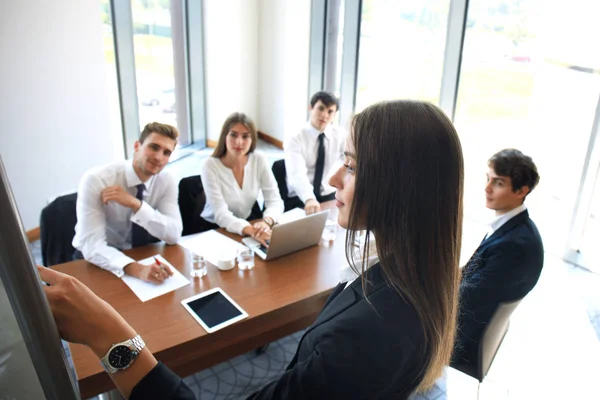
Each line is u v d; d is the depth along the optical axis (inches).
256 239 89.7
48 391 17.5
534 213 146.0
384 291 28.4
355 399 27.3
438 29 154.8
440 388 89.8
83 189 80.2
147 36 203.5
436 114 27.3
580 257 136.6
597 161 126.6
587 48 123.2
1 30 127.5
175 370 62.1
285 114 240.5
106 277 73.0
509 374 94.8
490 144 151.5
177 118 231.9
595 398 89.0
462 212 28.4
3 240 14.8
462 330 65.5
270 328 67.2
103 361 23.1
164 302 67.0
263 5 236.1
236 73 243.4
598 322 112.1
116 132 200.1
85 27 146.9
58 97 144.3
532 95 137.6
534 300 120.6
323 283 74.4
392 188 26.9
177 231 85.6
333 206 113.7
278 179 125.6
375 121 27.4
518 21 134.6
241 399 85.4
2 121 132.4
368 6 178.4
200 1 220.4
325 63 211.2
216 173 104.5
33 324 16.2
